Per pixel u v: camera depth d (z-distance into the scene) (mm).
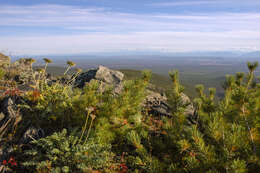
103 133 4480
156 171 3320
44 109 4980
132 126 5188
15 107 5059
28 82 7383
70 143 4184
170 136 4105
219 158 3127
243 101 3326
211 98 4730
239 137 2971
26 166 3754
